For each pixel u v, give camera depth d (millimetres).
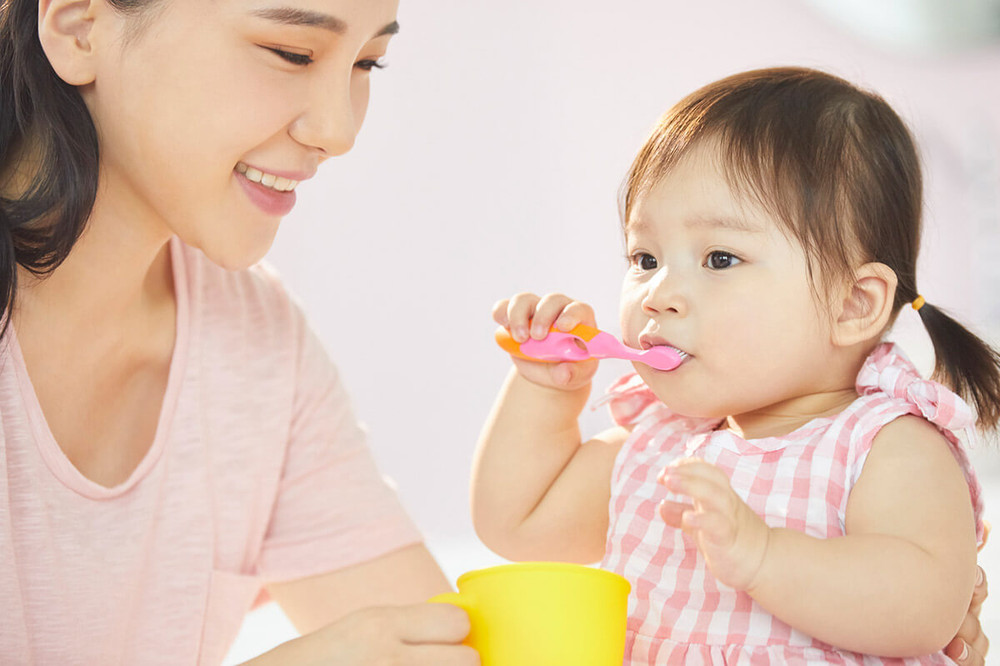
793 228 985
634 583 1013
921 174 1113
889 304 1005
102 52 1009
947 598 875
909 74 3549
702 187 1002
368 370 4039
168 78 988
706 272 1002
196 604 1214
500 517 1167
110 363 1170
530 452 1160
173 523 1203
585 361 1131
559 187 4000
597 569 853
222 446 1251
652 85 3908
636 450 1106
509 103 4047
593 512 1147
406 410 4020
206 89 986
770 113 1025
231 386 1267
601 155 3955
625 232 1106
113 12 997
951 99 3488
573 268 3975
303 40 990
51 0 999
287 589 1344
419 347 4047
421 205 4078
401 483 3975
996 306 3262
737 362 979
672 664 955
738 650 928
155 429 1214
